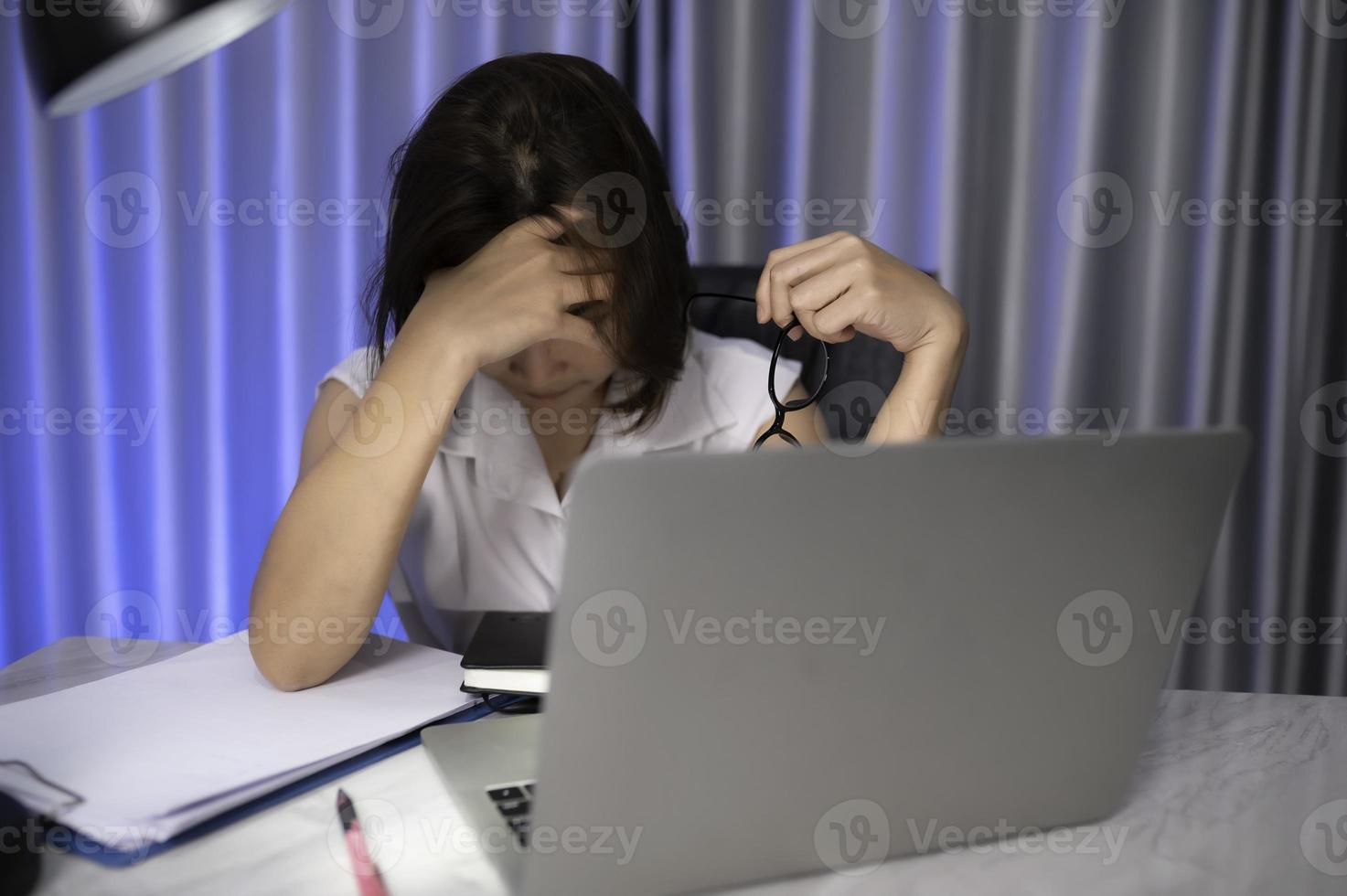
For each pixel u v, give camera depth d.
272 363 1.81
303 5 1.71
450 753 0.54
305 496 0.71
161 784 0.49
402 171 0.83
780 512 0.37
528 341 0.75
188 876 0.44
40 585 1.87
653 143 0.86
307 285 1.78
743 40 1.68
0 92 1.75
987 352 1.79
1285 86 1.72
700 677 0.39
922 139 1.72
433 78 1.73
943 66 1.69
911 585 0.40
